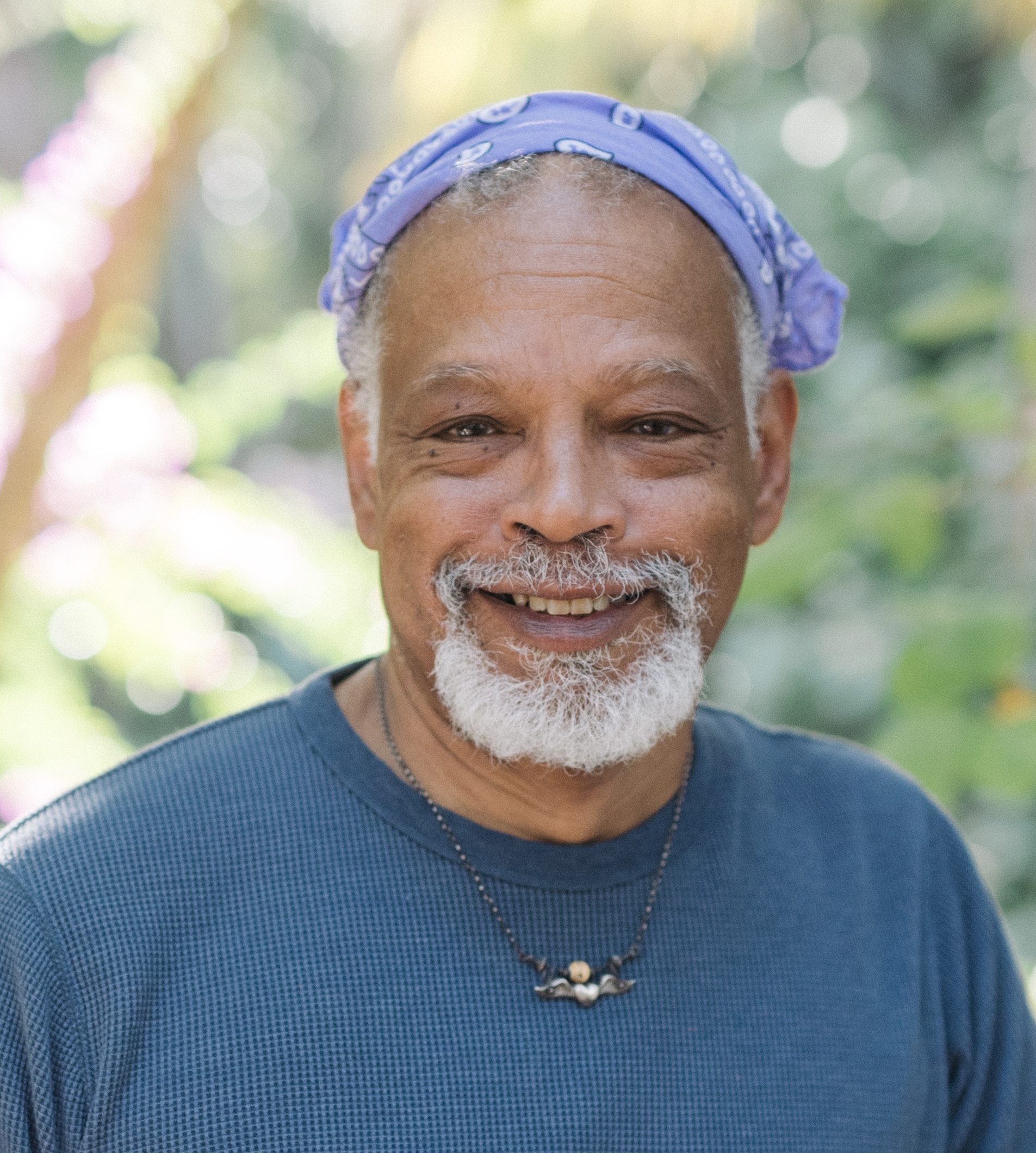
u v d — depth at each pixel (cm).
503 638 127
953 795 176
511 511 124
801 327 150
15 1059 120
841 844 154
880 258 490
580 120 131
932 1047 146
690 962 135
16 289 267
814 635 356
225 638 320
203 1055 120
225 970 124
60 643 295
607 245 125
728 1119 129
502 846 131
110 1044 120
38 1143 118
